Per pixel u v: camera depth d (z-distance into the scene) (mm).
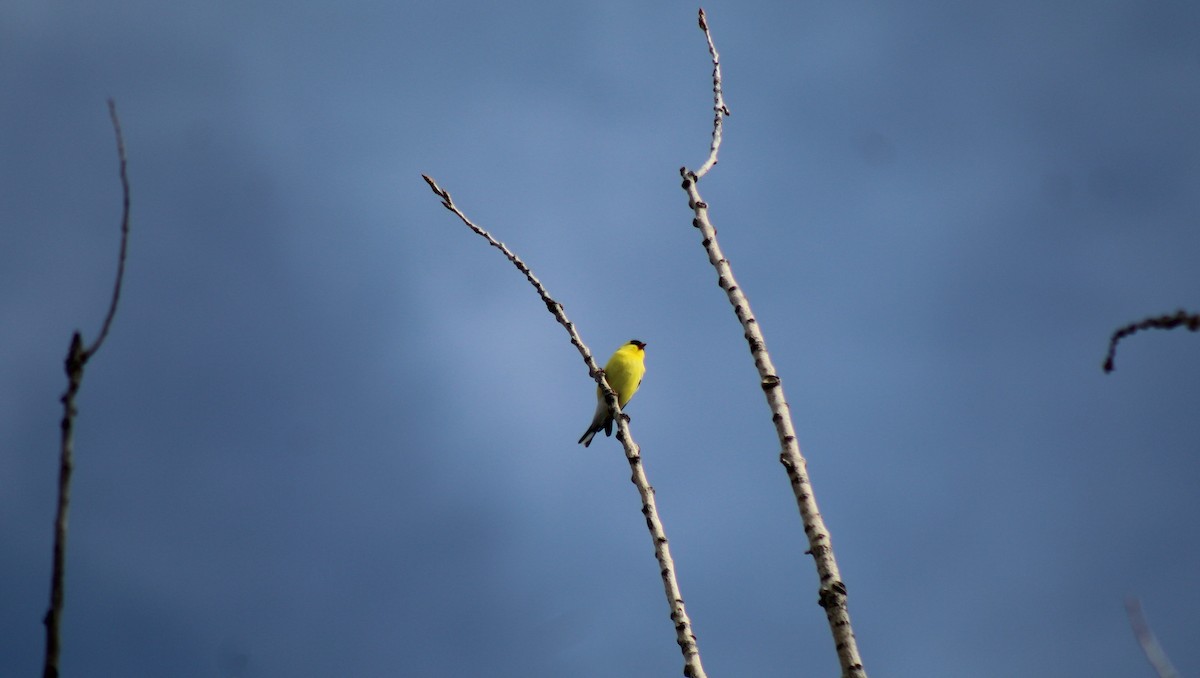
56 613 5480
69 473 5793
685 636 10562
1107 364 6840
